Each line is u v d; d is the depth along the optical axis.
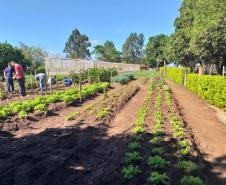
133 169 7.39
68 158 8.61
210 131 12.17
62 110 16.12
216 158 9.00
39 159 8.61
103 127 12.40
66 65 53.19
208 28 21.09
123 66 76.88
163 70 59.69
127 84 33.59
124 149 9.29
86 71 35.28
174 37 40.41
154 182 6.83
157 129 11.11
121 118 14.34
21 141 10.65
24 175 7.54
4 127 12.02
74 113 14.85
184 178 6.90
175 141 9.91
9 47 48.16
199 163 8.27
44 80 22.48
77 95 19.31
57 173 7.62
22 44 73.75
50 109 15.46
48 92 23.50
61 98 18.17
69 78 32.94
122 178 7.22
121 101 18.62
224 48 23.34
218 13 19.92
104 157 8.75
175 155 8.64
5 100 19.34
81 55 138.88
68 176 7.46
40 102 16.05
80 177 7.40
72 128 12.07
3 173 7.69
